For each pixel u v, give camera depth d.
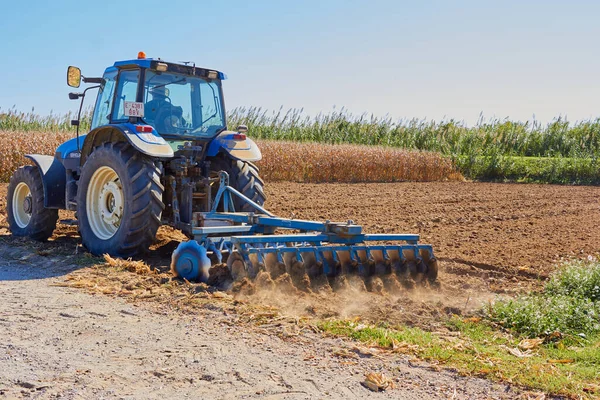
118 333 4.00
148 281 5.40
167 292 5.01
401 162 22.19
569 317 4.68
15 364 3.40
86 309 4.55
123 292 5.05
